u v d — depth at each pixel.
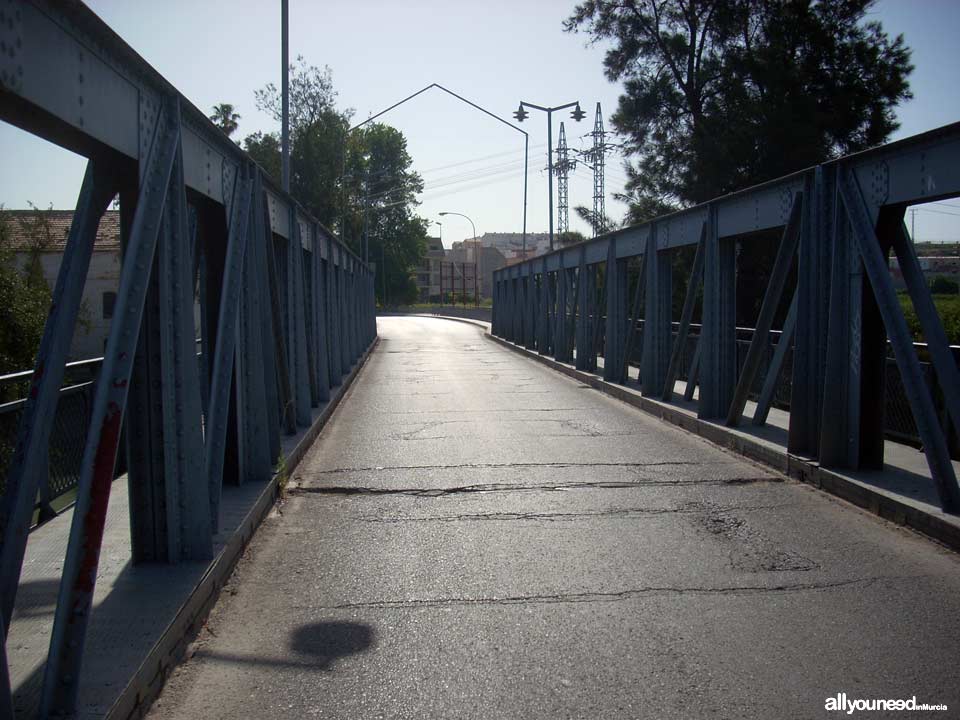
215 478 5.80
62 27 3.29
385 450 10.12
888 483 7.32
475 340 37.66
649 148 29.50
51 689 3.26
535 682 3.99
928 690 3.89
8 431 6.37
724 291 11.26
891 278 7.12
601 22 29.58
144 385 5.02
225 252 6.36
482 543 6.27
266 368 7.91
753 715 3.67
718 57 27.97
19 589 4.79
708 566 5.69
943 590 5.20
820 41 25.17
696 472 8.71
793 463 8.44
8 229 19.11
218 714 3.70
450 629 4.64
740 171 25.88
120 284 3.93
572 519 6.93
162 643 3.96
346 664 4.20
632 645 4.41
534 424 12.20
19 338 15.97
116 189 4.38
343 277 18.58
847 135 25.56
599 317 19.19
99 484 3.59
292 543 6.30
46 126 3.40
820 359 8.23
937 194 6.34
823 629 4.61
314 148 46.78
